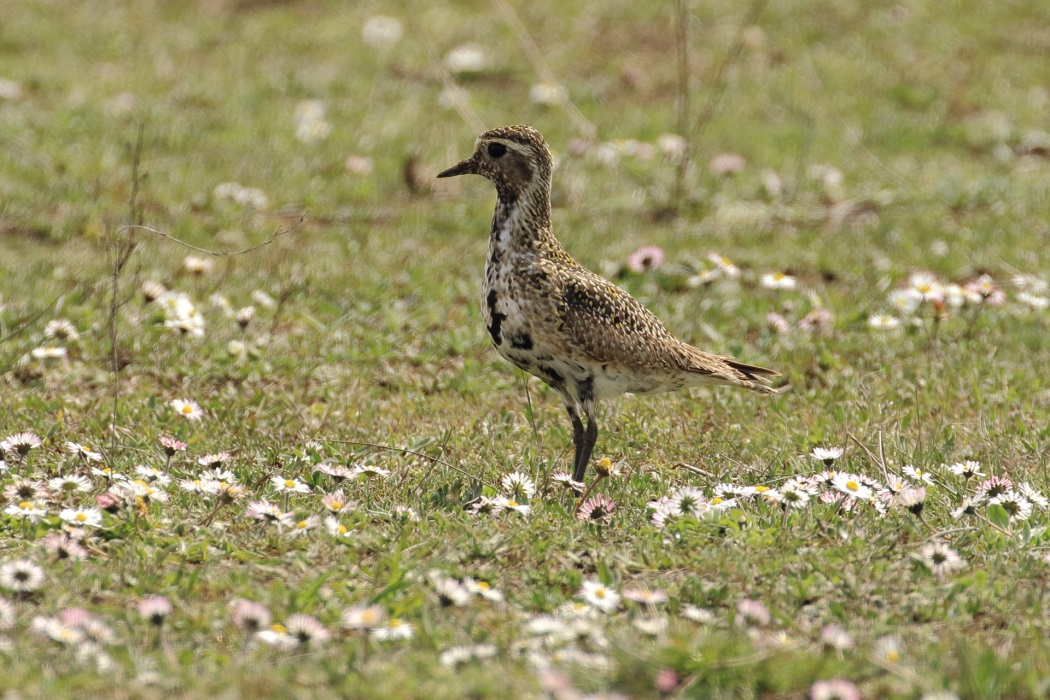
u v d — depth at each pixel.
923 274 19.50
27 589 9.94
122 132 26.11
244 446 13.86
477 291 19.03
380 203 23.55
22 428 14.06
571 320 12.68
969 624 10.04
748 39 32.31
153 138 25.80
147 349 16.34
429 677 8.91
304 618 9.43
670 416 15.11
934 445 13.81
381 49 31.62
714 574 10.83
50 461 13.07
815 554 10.99
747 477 13.11
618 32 32.75
